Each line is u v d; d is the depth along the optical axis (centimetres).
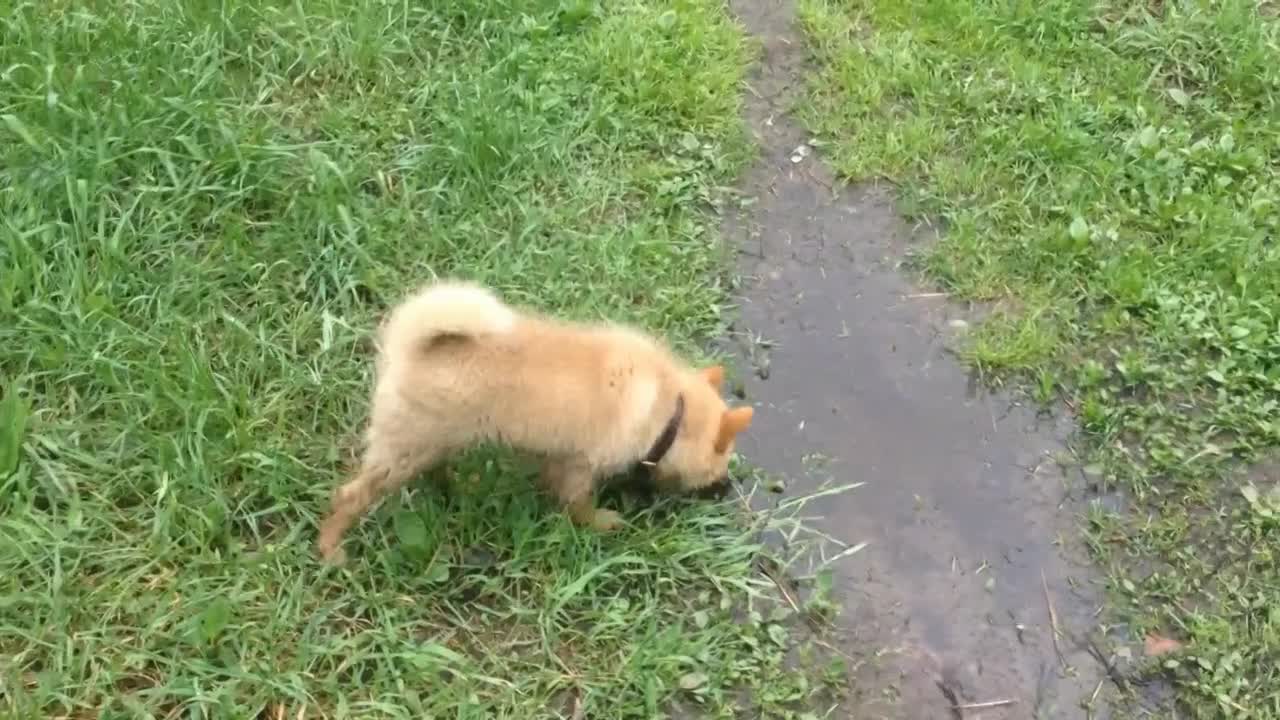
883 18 196
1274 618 125
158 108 152
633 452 122
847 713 117
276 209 152
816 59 193
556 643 117
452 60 178
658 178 167
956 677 121
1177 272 159
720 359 149
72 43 159
